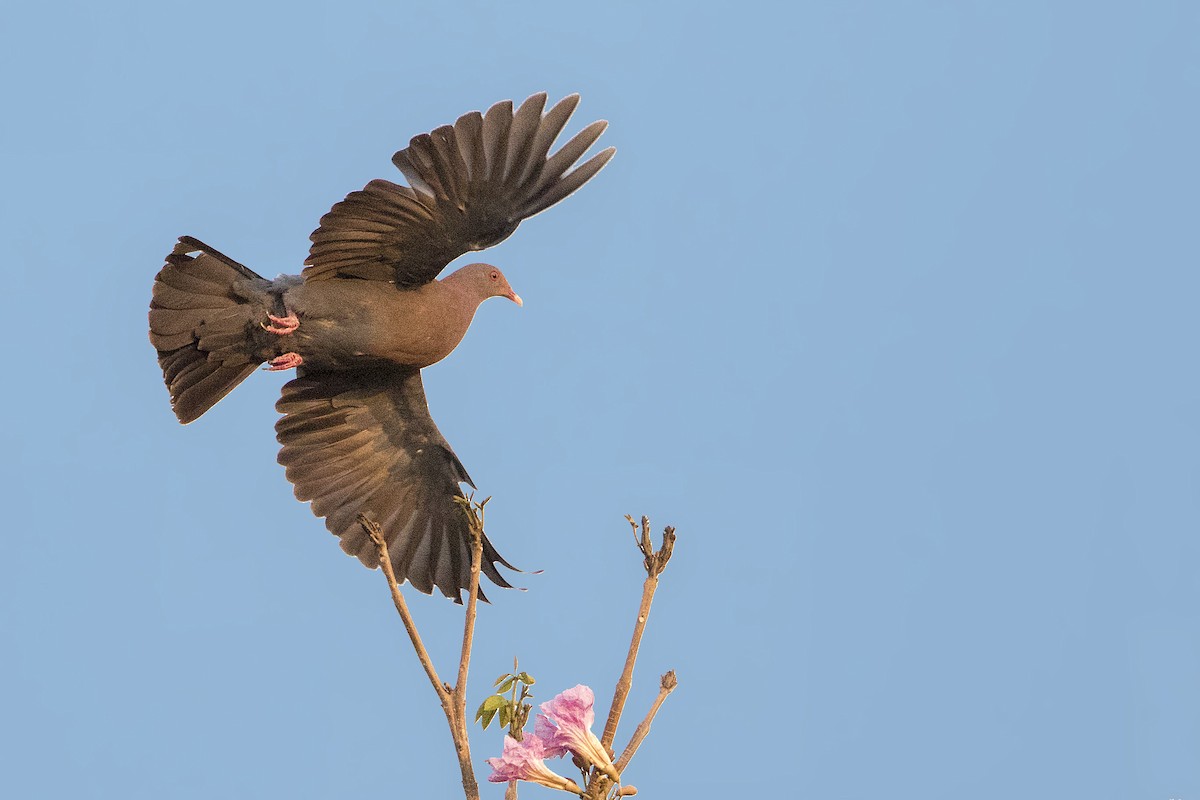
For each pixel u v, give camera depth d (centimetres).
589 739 649
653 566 665
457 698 683
